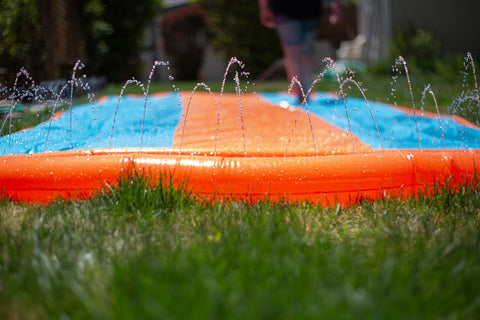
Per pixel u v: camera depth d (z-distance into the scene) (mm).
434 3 7773
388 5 8023
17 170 2035
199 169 1965
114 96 4582
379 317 1018
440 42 7574
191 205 1861
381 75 6871
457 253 1405
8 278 1262
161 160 1998
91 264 1331
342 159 2016
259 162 1987
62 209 1824
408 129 3084
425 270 1284
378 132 2951
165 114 3420
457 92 4488
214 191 1954
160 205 1819
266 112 3578
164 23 13523
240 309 1040
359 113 3539
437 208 1859
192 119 3262
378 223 1698
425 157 2076
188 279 1172
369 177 1990
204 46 13836
